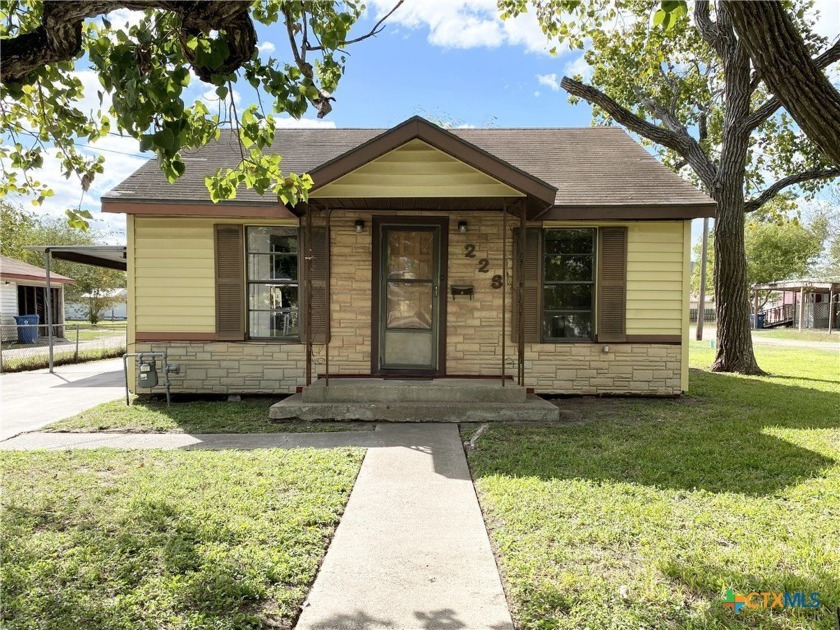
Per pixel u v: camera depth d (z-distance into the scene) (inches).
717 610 94.0
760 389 330.0
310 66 137.6
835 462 176.4
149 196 282.4
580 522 129.6
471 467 176.7
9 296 746.8
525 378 296.2
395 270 294.5
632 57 482.9
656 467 171.8
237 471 169.2
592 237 297.9
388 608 96.6
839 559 110.6
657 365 296.5
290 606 96.7
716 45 410.9
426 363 296.2
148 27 115.5
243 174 151.9
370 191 245.9
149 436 220.8
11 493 149.9
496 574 108.5
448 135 229.3
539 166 332.8
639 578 104.2
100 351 580.4
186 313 292.5
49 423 245.8
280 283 297.4
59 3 100.9
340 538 124.9
